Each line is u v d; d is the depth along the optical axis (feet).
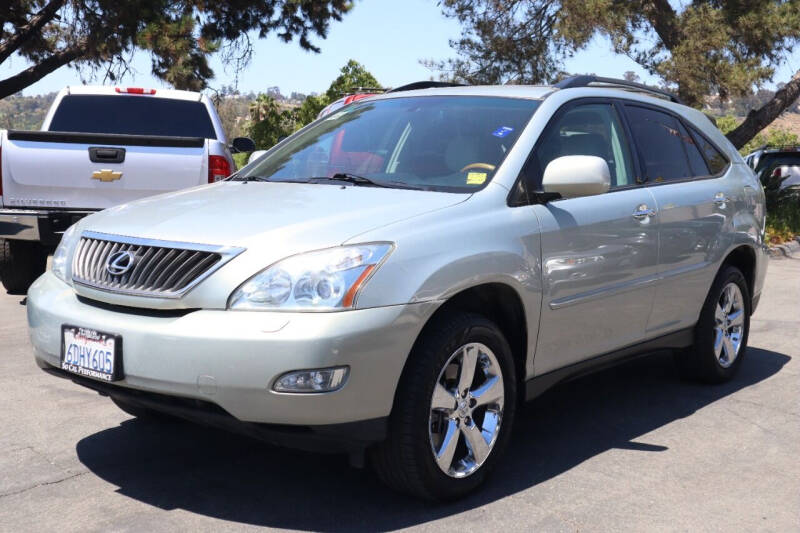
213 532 10.93
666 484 12.87
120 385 11.32
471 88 16.02
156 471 12.94
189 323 10.73
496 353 12.43
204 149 26.14
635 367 20.06
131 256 11.66
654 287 15.74
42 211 25.12
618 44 64.90
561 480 12.94
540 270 13.02
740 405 17.07
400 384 11.20
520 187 13.29
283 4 71.72
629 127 16.30
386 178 13.92
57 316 12.09
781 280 34.94
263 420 10.52
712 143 18.86
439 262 11.43
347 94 43.83
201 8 69.67
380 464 11.50
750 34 60.39
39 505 11.65
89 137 25.36
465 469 12.10
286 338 10.31
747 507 12.08
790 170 56.24
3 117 141.49
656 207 15.74
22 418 15.21
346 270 10.69
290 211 12.06
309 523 11.27
